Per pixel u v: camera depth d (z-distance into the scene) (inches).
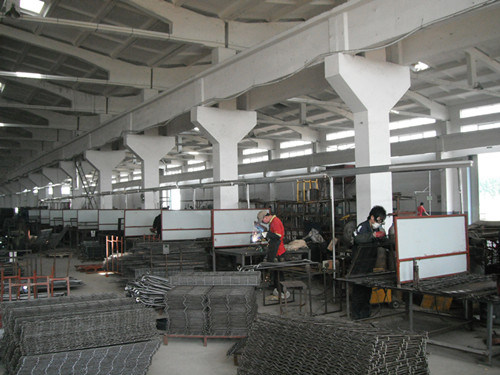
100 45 647.1
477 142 703.7
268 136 1164.5
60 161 1298.0
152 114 684.7
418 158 817.5
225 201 567.2
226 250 436.5
